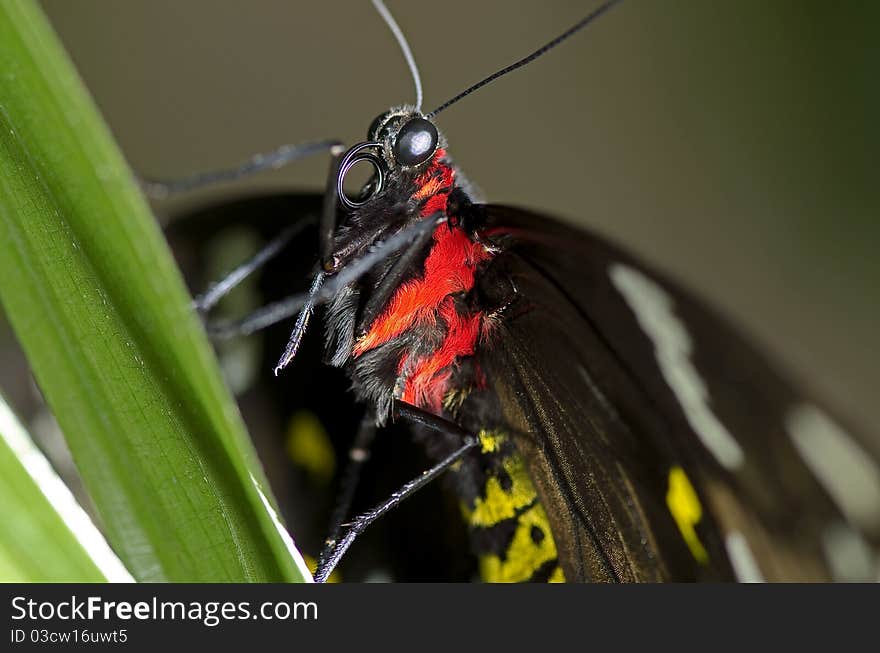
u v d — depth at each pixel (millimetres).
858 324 203
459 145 203
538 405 162
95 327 123
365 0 200
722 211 206
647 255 204
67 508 122
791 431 161
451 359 159
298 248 167
